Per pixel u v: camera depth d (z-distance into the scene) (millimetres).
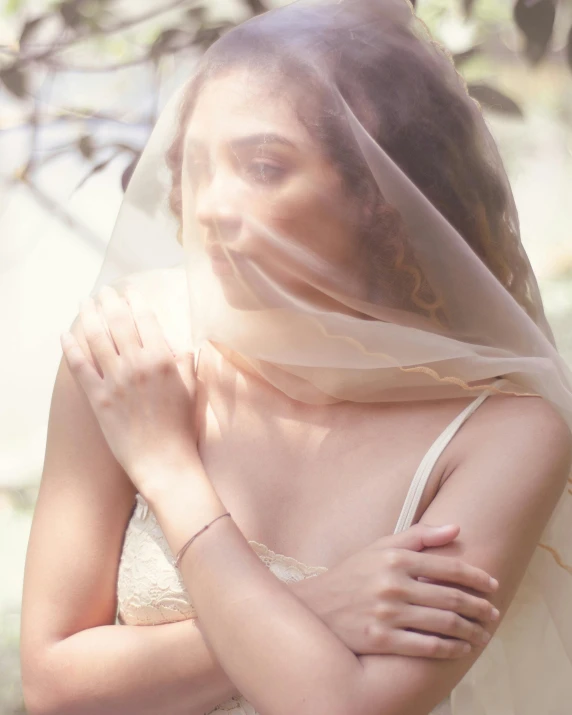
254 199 1691
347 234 1725
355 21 1785
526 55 2504
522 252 1984
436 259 1759
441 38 2861
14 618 4160
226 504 1772
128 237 1838
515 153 2795
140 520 1814
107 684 1705
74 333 1862
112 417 1749
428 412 1782
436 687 1527
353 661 1504
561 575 1942
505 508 1639
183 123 1773
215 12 2822
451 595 1536
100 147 2879
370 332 1736
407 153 1779
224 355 1877
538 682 1970
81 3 2828
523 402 1765
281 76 1698
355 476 1756
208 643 1692
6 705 4043
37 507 1842
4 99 2867
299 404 1829
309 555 1722
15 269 3189
